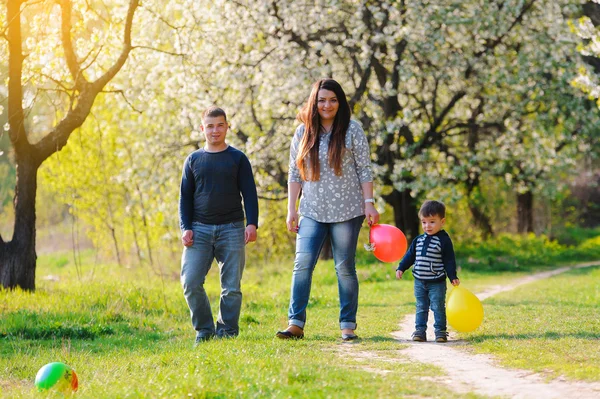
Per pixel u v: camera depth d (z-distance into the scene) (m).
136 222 25.53
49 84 16.05
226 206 7.61
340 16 21.66
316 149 7.52
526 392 4.73
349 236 7.49
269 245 26.55
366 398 4.41
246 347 6.61
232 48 20.20
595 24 19.25
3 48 14.55
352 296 7.52
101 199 26.20
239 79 19.80
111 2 18.09
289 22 20.25
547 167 28.23
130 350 8.20
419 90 25.19
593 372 5.18
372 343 7.15
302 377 5.01
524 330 7.80
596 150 32.97
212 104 19.95
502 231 39.41
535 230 39.44
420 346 6.99
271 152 21.69
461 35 23.23
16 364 7.15
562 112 26.69
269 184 22.38
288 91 20.39
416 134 24.33
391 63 22.69
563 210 43.81
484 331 7.91
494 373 5.43
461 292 7.41
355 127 7.56
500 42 24.36
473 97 25.39
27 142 13.81
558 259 29.17
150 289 14.82
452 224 32.28
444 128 25.69
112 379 5.65
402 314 10.60
